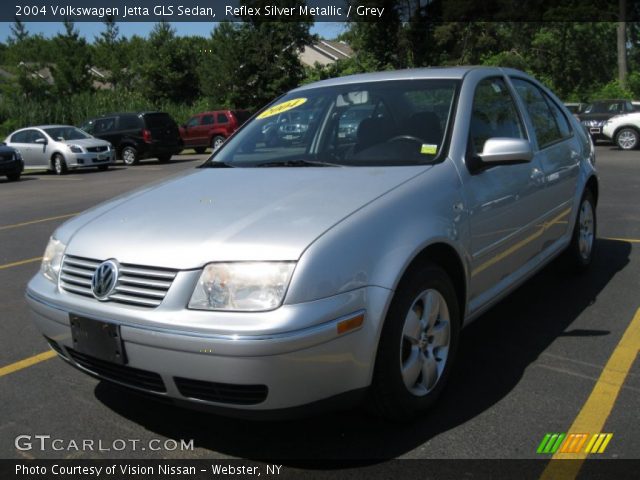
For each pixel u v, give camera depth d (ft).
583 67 134.51
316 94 13.48
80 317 8.77
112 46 187.62
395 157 11.05
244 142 13.16
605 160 50.80
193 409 8.34
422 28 124.77
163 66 156.15
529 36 132.87
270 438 9.27
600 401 10.07
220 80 127.54
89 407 10.50
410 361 9.24
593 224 17.62
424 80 12.51
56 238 10.03
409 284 8.95
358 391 8.40
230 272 7.95
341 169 10.77
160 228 8.94
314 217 8.68
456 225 9.96
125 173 60.03
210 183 10.85
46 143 62.49
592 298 15.30
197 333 7.76
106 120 72.33
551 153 14.47
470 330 13.50
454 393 10.49
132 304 8.35
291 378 7.72
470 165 10.93
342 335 7.98
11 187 50.14
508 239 11.87
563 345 12.46
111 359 8.50
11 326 14.85
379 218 8.82
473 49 131.85
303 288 7.80
